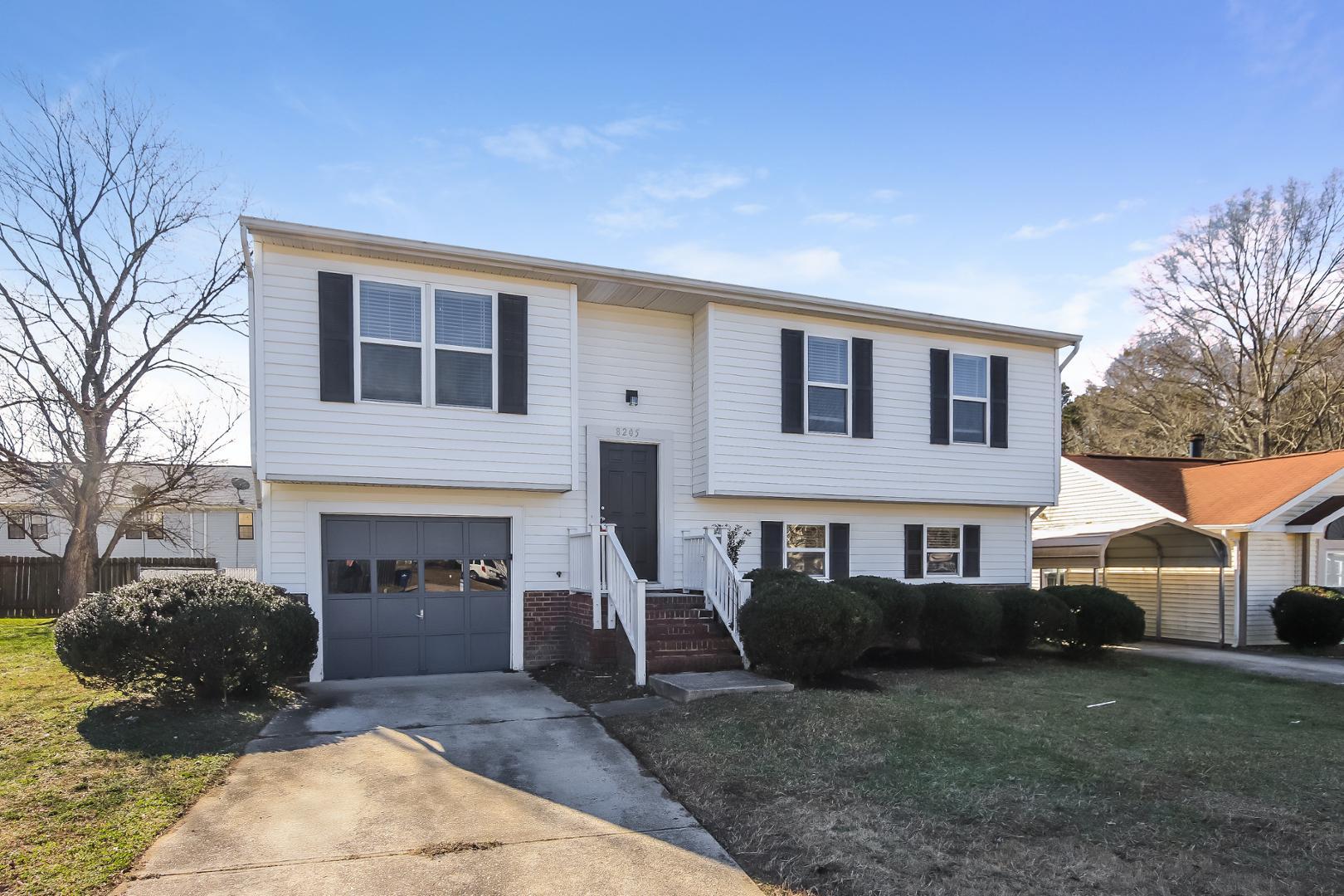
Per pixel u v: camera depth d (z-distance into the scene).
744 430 12.37
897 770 6.40
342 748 7.06
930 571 14.23
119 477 20.92
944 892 4.35
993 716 8.27
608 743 7.34
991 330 13.88
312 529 10.43
